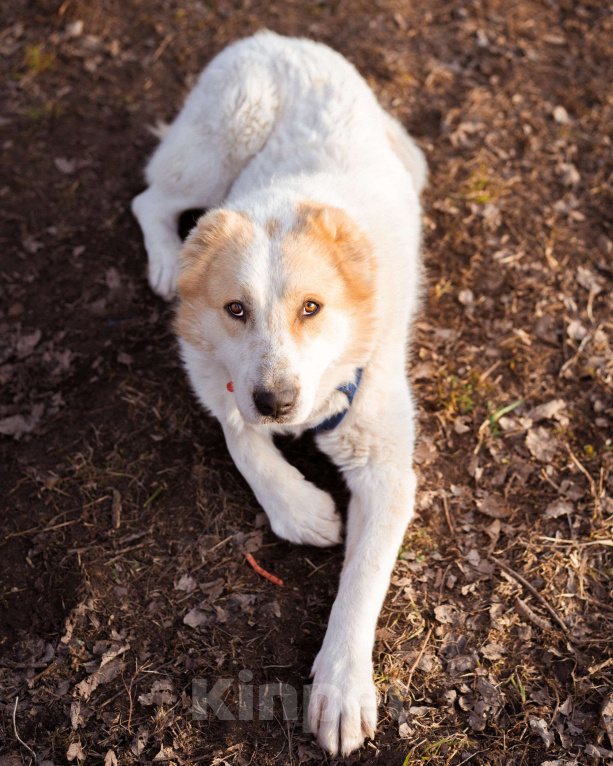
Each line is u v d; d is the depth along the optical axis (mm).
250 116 1482
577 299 1543
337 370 1250
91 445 1392
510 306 1536
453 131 1776
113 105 1820
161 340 1501
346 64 1546
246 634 1235
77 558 1291
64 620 1245
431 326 1518
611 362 1466
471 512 1338
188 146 1534
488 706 1187
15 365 1475
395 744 1164
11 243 1615
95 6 2010
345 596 1202
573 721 1179
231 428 1316
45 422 1417
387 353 1288
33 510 1338
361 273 1213
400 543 1251
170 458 1380
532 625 1244
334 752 1132
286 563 1290
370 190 1352
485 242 1614
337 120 1438
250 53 1521
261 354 1163
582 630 1240
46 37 1947
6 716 1193
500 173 1713
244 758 1157
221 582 1272
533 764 1152
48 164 1721
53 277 1572
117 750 1164
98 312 1529
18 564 1296
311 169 1374
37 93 1834
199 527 1318
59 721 1187
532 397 1441
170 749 1162
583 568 1286
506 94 1847
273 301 1170
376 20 2033
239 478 1361
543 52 1954
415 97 1845
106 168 1722
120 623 1244
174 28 1990
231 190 1479
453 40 1986
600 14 2053
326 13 2047
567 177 1692
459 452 1391
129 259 1598
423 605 1263
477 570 1287
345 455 1310
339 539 1296
